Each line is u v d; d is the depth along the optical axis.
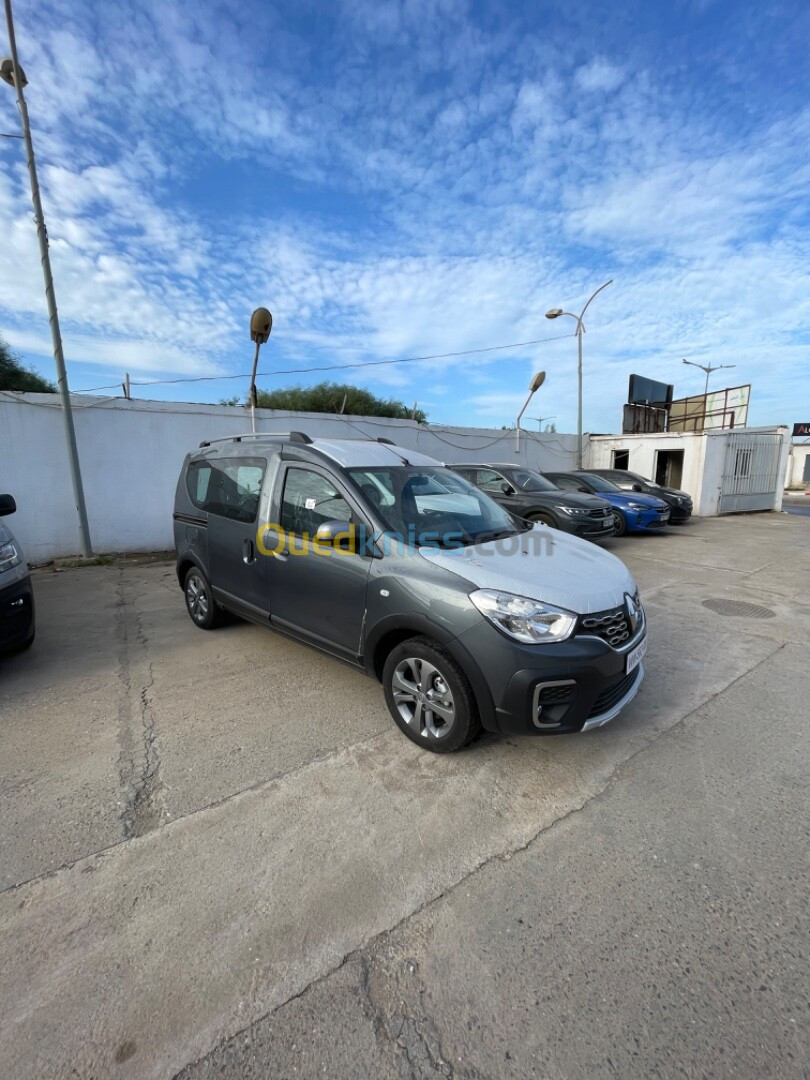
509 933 1.86
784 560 8.47
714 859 2.20
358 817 2.45
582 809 2.52
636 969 1.72
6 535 4.11
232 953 1.78
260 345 9.02
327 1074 1.43
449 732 2.81
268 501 3.88
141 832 2.35
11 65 6.93
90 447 8.41
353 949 1.80
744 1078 1.41
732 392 19.80
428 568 2.85
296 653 4.41
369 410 33.25
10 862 2.17
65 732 3.19
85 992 1.64
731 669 4.13
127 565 8.17
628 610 2.88
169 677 3.96
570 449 17.20
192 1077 1.42
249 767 2.84
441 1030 1.54
